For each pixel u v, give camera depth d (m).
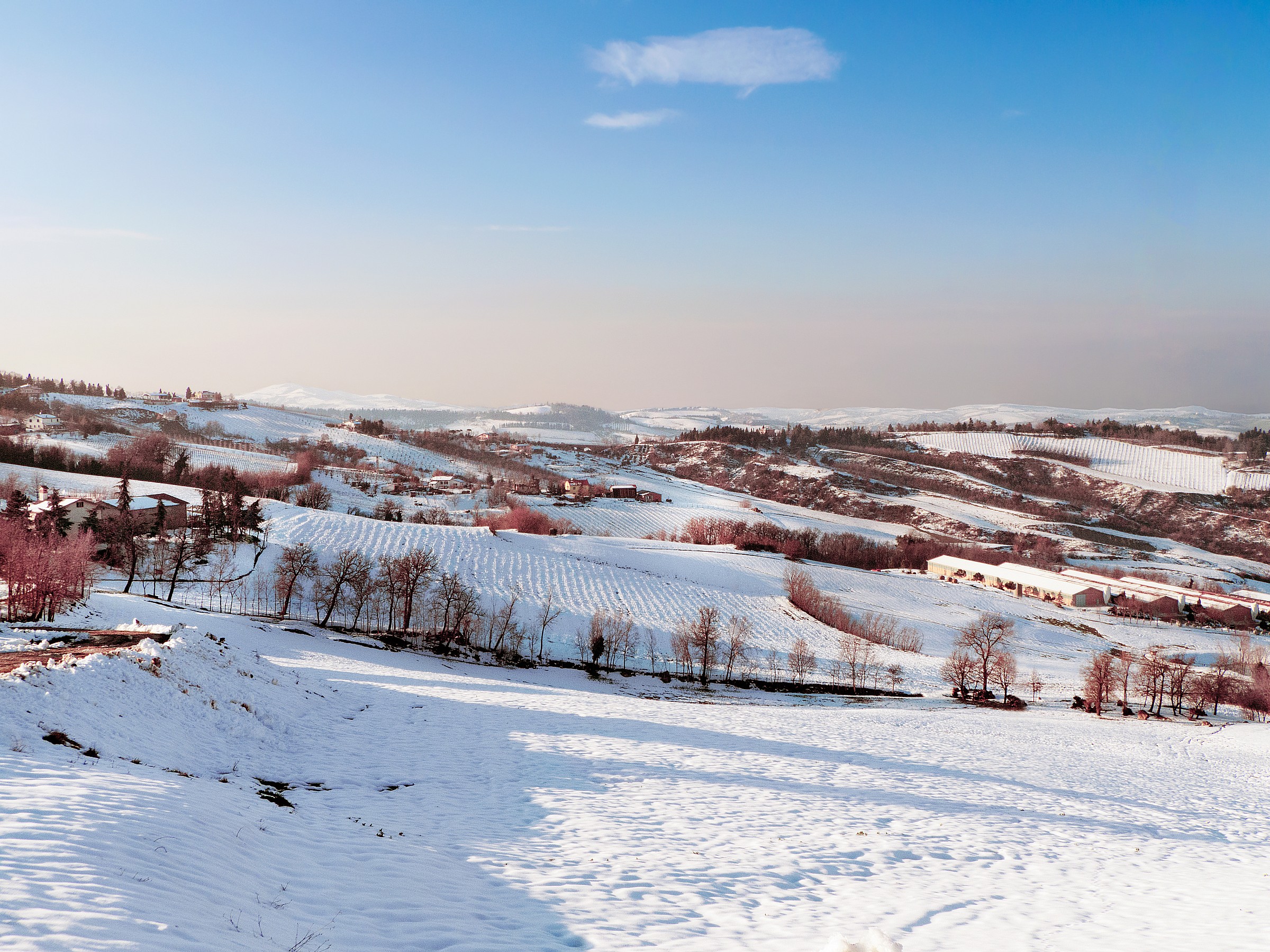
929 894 21.11
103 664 27.89
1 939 9.80
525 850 21.38
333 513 138.88
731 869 21.47
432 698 46.84
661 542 166.88
